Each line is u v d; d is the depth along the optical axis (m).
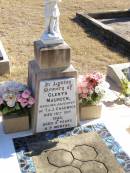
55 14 2.61
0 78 3.81
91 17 6.00
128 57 4.47
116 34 4.91
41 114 2.80
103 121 3.01
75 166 2.49
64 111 2.85
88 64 4.25
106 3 7.02
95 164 2.51
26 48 4.66
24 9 6.50
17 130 2.86
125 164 2.52
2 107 2.77
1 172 2.46
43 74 2.68
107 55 4.53
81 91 2.89
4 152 2.64
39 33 5.27
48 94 2.74
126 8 6.68
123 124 2.97
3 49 4.20
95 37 5.18
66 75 2.73
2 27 5.48
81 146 2.69
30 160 2.55
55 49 2.64
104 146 2.69
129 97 3.39
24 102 2.73
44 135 2.83
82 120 3.02
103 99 3.19
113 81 3.71
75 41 4.99
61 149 2.66
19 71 3.98
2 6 6.62
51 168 2.48
